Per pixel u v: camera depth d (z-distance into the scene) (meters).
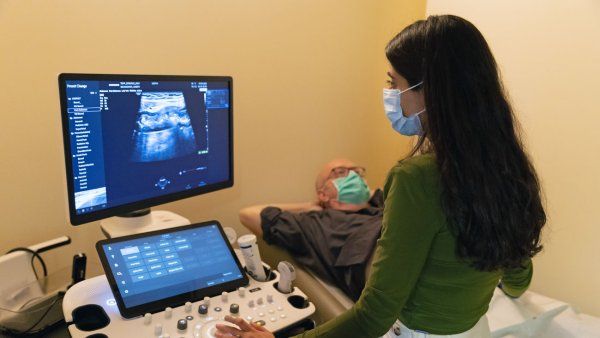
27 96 1.36
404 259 0.83
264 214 1.73
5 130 1.34
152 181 1.24
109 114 1.10
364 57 2.26
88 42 1.44
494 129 0.81
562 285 1.58
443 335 0.97
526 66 1.58
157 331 1.00
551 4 1.49
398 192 0.84
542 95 1.55
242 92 1.88
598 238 1.47
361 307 0.87
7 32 1.29
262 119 1.97
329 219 1.71
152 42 1.58
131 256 1.11
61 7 1.37
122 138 1.14
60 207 1.49
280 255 1.70
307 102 2.12
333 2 2.08
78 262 1.21
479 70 0.81
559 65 1.49
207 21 1.70
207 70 1.74
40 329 1.11
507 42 1.62
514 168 0.83
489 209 0.79
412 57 0.87
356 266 1.47
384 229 0.87
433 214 0.83
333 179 1.95
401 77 0.91
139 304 1.05
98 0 1.44
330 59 2.14
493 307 1.47
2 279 1.14
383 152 2.46
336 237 1.61
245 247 1.24
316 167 2.24
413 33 0.87
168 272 1.13
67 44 1.40
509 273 1.13
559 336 1.41
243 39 1.82
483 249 0.81
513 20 1.60
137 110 1.16
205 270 1.18
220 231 1.28
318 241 1.60
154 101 1.19
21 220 1.41
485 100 0.81
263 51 1.90
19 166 1.38
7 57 1.30
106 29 1.47
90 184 1.10
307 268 1.61
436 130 0.83
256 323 1.07
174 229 1.21
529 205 0.86
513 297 1.39
